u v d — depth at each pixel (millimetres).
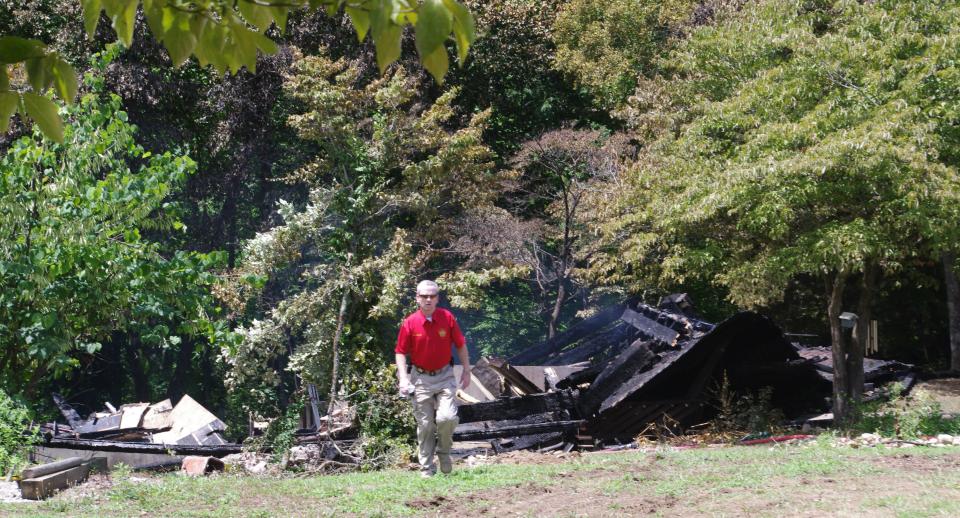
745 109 16969
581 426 15484
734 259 18641
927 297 29391
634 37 33500
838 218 16531
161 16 2338
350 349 14461
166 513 7875
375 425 13234
